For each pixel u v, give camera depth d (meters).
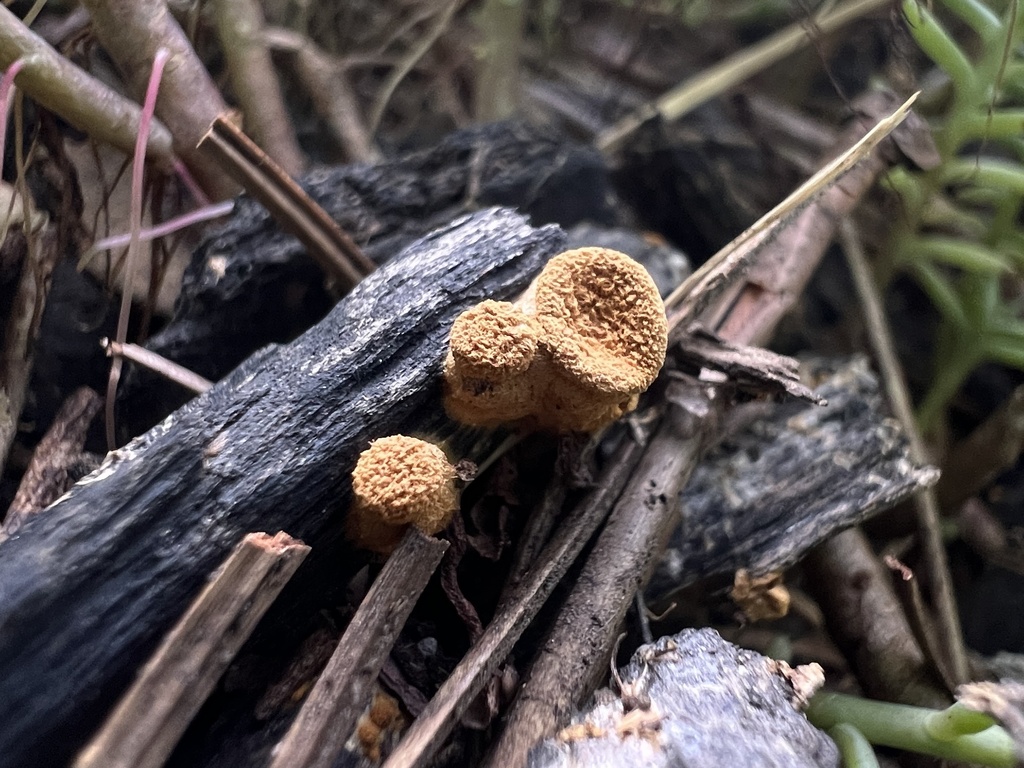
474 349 0.07
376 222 0.11
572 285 0.07
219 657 0.06
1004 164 0.14
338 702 0.06
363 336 0.08
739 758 0.06
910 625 0.09
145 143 0.10
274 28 0.15
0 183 0.10
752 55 0.17
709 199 0.15
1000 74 0.12
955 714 0.08
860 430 0.10
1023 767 0.07
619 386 0.07
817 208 0.12
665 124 0.16
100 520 0.07
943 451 0.14
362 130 0.15
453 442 0.08
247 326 0.10
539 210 0.12
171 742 0.06
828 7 0.16
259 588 0.06
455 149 0.12
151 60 0.10
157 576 0.07
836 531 0.09
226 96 0.14
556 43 0.20
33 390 0.10
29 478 0.09
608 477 0.08
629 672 0.07
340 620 0.08
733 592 0.09
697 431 0.09
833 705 0.09
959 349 0.14
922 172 0.13
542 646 0.07
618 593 0.08
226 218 0.11
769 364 0.09
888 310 0.16
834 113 0.18
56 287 0.11
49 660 0.06
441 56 0.17
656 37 0.20
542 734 0.07
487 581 0.08
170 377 0.09
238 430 0.07
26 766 0.06
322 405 0.07
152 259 0.11
